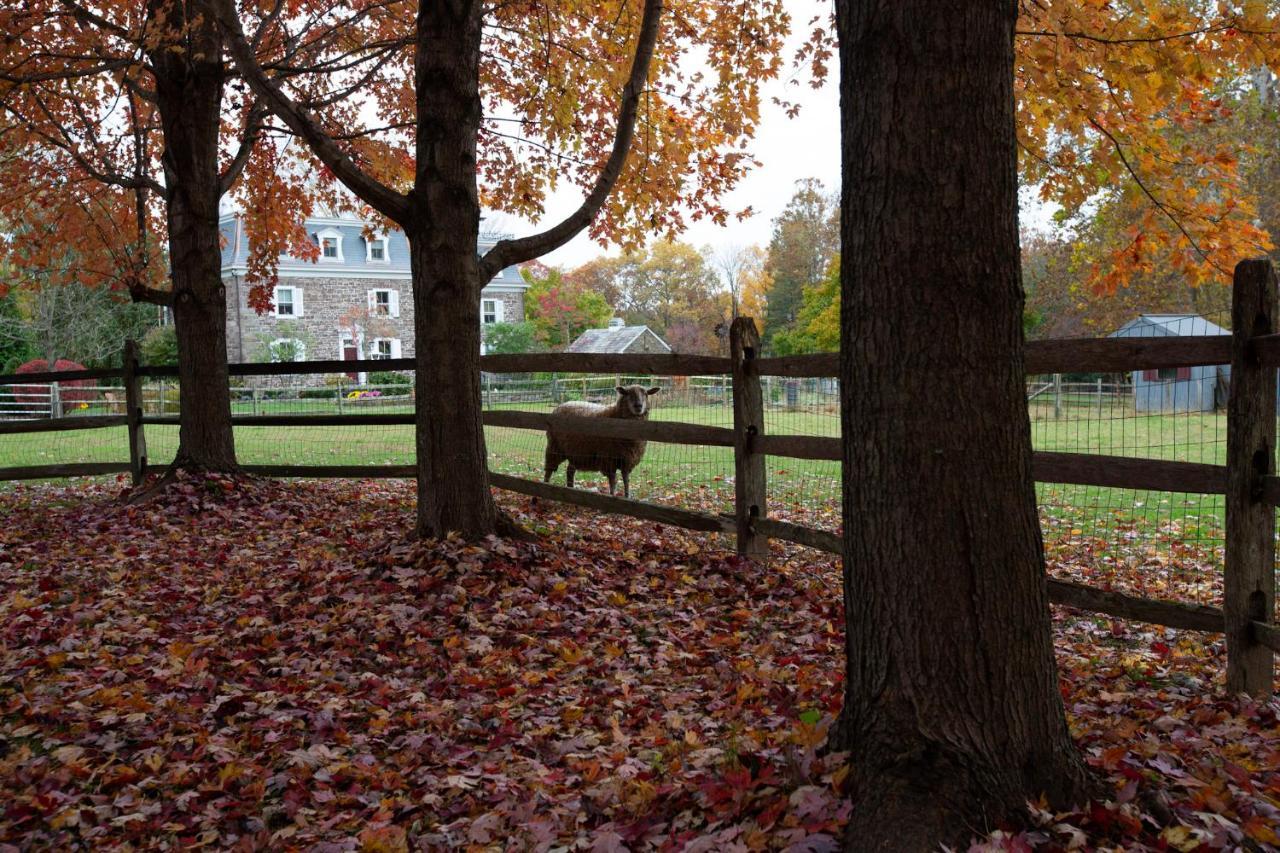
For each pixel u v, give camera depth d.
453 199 6.41
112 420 10.24
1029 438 2.89
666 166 9.51
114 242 12.49
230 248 38.94
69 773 3.67
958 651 2.77
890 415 2.84
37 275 12.95
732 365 6.54
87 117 11.51
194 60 9.38
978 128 2.75
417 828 3.29
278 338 38.94
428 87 6.38
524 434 18.56
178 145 9.61
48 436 21.72
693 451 15.08
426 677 4.69
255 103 10.06
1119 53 5.58
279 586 6.27
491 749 3.87
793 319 61.72
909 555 2.82
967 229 2.76
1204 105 6.11
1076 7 5.34
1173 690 4.19
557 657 4.90
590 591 5.92
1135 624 5.43
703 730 3.86
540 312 51.50
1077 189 6.64
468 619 5.29
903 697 2.83
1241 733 3.45
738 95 9.28
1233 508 3.87
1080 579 6.55
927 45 2.73
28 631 5.31
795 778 2.94
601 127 10.09
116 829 3.35
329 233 40.88
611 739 3.89
